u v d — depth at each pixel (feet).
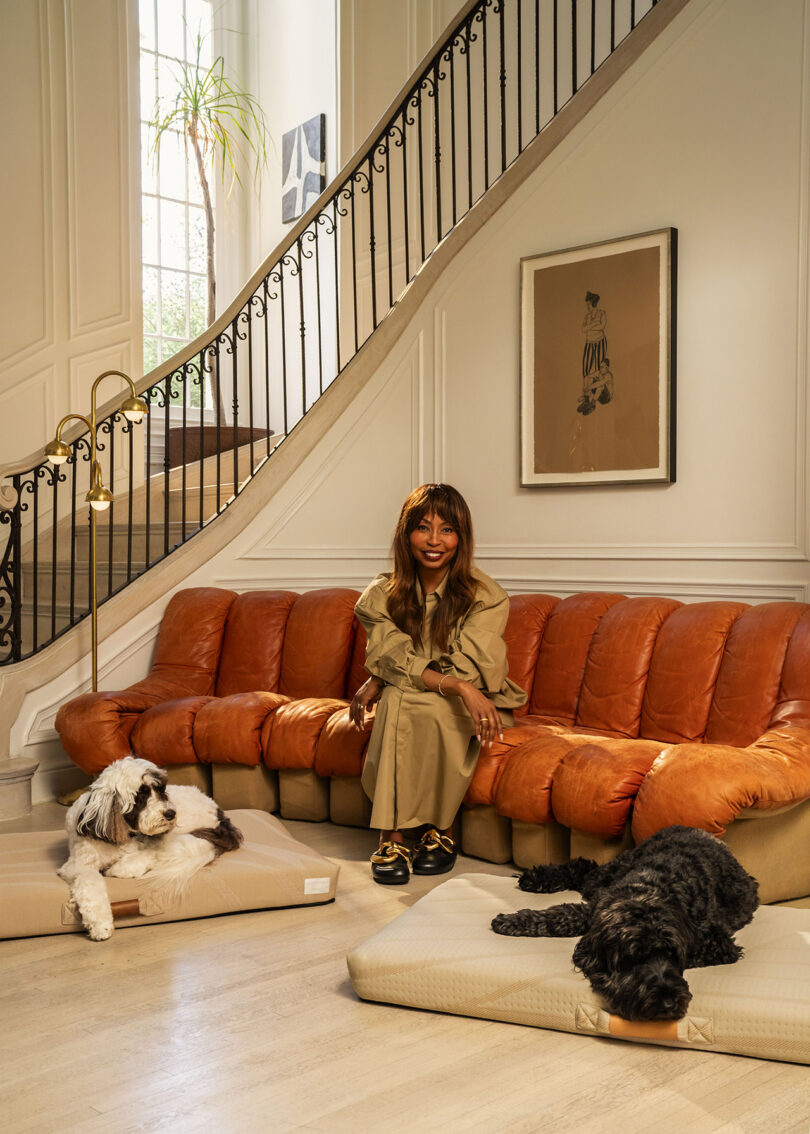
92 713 13.48
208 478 20.88
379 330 17.16
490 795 11.12
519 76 16.55
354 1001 7.87
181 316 25.16
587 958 7.16
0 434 20.31
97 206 21.66
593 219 15.16
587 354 14.97
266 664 14.73
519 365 15.78
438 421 16.78
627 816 9.91
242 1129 5.99
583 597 13.35
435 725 10.79
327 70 23.50
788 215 13.17
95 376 21.54
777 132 13.32
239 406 25.67
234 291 25.86
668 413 14.11
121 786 9.29
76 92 21.36
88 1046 7.11
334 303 23.18
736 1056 6.91
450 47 17.47
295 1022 7.48
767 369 13.33
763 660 11.07
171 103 24.90
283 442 17.02
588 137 15.29
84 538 19.07
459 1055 6.94
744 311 13.56
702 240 13.99
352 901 10.22
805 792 9.41
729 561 13.65
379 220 22.75
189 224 25.29
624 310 14.57
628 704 12.14
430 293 16.94
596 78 15.34
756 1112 6.15
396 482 17.15
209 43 25.50
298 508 16.99
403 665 10.99
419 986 7.62
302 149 24.07
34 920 9.39
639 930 6.91
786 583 13.05
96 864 9.61
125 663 15.71
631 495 14.65
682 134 14.24
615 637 12.48
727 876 7.80
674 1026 6.93
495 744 11.29
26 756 14.79
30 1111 6.23
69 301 21.21
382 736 10.96
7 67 20.45
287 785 13.28
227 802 13.44
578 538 15.23
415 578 11.50
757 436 13.41
